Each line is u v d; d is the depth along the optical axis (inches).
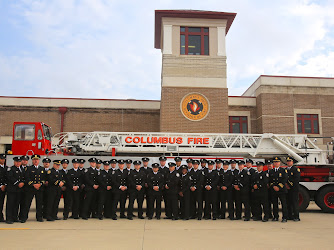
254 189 393.4
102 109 936.3
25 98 919.7
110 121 933.8
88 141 575.5
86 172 395.2
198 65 791.1
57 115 923.4
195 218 406.0
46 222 362.0
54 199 382.6
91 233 296.4
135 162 406.3
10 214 353.1
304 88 918.4
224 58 798.5
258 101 928.9
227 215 443.2
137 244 252.4
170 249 237.6
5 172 360.2
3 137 895.7
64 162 395.2
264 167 479.8
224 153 589.6
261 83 911.7
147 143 573.6
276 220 385.1
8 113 909.8
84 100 935.7
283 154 586.2
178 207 433.7
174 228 326.3
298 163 528.7
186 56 792.9
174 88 775.7
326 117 910.4
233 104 941.8
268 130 890.7
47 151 569.3
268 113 898.7
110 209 406.6
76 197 394.0
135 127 938.1
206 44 809.5
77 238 273.4
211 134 588.1
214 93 780.0
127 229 318.3
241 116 941.8
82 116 929.5
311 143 581.9
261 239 274.7
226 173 401.1
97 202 404.8
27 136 563.5
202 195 414.3
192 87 778.2
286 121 899.4
